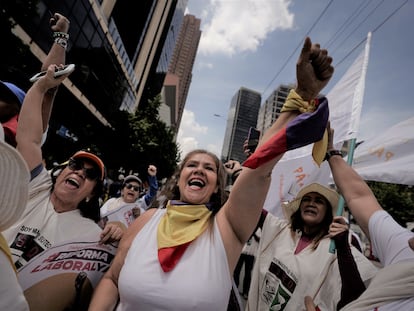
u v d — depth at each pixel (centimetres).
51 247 145
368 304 111
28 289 133
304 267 189
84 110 2094
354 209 162
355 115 234
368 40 254
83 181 178
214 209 163
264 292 204
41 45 1330
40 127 160
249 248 298
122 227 175
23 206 66
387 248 132
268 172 122
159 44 4569
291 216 232
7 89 167
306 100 111
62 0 1412
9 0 1049
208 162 171
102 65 2128
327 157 183
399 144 244
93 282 150
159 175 2847
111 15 2162
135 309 123
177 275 124
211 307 120
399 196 1427
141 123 2417
